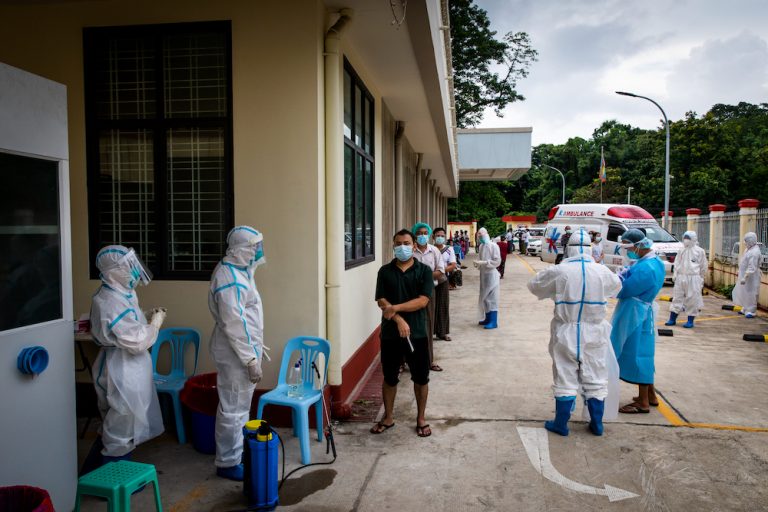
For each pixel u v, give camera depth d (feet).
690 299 30.78
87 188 15.78
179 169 15.58
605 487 11.83
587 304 14.38
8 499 7.09
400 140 29.48
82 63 15.58
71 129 15.75
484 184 151.53
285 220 14.76
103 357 11.63
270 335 14.92
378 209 23.80
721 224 47.73
